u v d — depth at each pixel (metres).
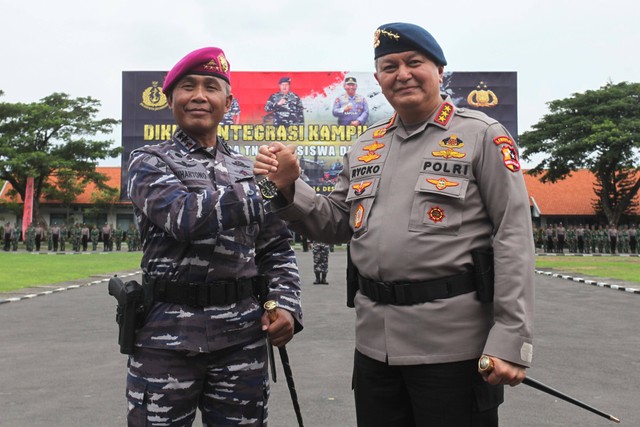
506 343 1.89
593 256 30.89
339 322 8.00
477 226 2.05
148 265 2.13
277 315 2.17
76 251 34.09
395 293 2.05
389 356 2.06
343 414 3.98
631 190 41.00
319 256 13.82
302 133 31.73
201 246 2.09
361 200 2.21
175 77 2.21
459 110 2.19
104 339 6.80
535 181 50.75
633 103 40.00
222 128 31.69
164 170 2.12
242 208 2.00
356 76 31.73
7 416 3.94
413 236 2.04
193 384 2.08
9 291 11.95
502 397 2.08
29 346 6.39
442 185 2.04
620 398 4.37
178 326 2.05
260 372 2.20
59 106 41.62
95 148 41.19
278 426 3.75
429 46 2.12
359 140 2.39
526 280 1.93
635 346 6.39
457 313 2.00
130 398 2.09
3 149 37.94
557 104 41.84
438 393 1.99
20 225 48.78
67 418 3.90
